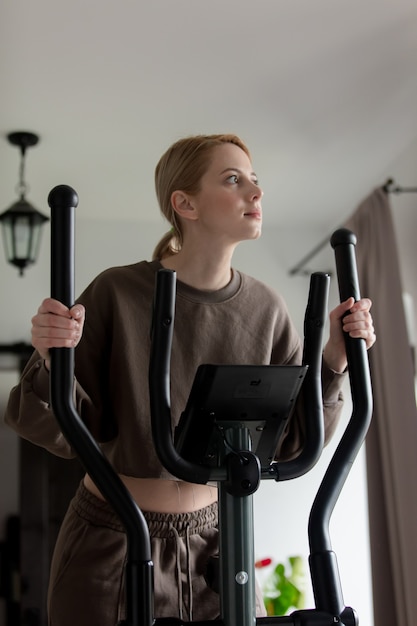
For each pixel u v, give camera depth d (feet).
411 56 8.55
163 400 2.95
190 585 3.95
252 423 3.06
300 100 9.51
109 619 3.84
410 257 10.83
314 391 3.30
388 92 9.37
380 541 9.95
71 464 11.61
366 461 10.23
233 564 2.92
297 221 14.10
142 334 4.09
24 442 11.54
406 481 9.37
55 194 2.93
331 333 3.63
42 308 2.92
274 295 4.47
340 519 13.05
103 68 8.59
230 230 3.99
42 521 11.35
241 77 8.91
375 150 11.09
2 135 10.25
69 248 2.94
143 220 13.69
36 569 11.21
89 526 3.98
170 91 9.17
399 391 9.60
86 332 4.07
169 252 4.71
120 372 4.03
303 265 13.65
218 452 3.03
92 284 4.25
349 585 12.87
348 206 13.37
